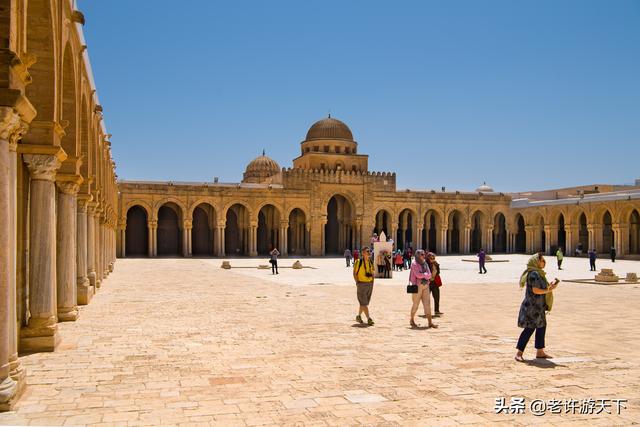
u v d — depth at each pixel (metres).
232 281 27.70
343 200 62.59
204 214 60.09
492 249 68.31
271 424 6.64
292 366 9.62
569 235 59.50
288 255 59.97
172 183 54.47
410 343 11.79
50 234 10.73
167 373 9.09
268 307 17.67
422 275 13.95
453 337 12.55
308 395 7.87
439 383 8.54
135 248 57.62
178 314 15.89
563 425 6.70
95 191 20.83
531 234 64.56
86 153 17.70
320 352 10.81
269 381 8.62
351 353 10.73
